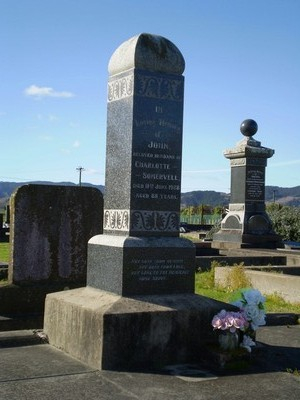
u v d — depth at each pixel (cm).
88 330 319
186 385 284
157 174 356
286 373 307
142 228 350
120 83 364
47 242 496
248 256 827
